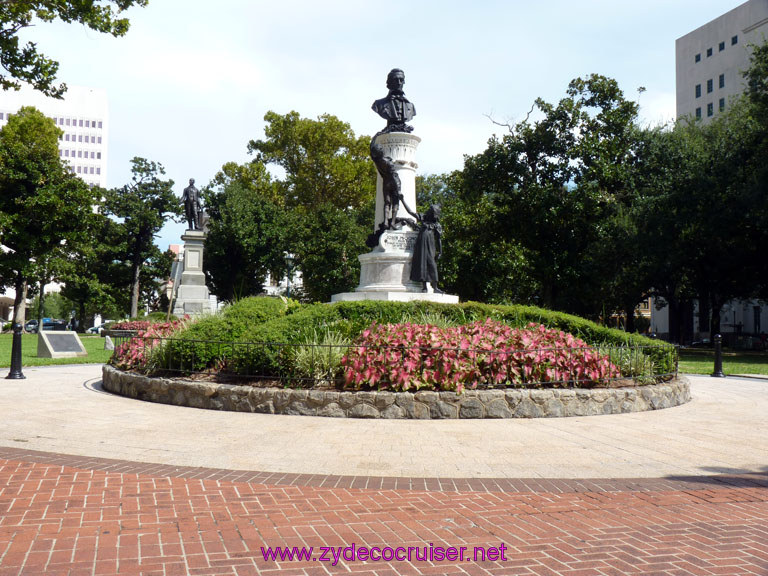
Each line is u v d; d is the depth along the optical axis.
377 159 16.16
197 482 4.97
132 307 54.94
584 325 12.31
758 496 4.80
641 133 31.92
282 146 51.66
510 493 4.81
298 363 8.90
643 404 9.37
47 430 7.09
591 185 29.50
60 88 16.89
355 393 8.29
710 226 28.78
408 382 8.37
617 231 30.42
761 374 16.77
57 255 41.12
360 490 4.81
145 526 3.90
